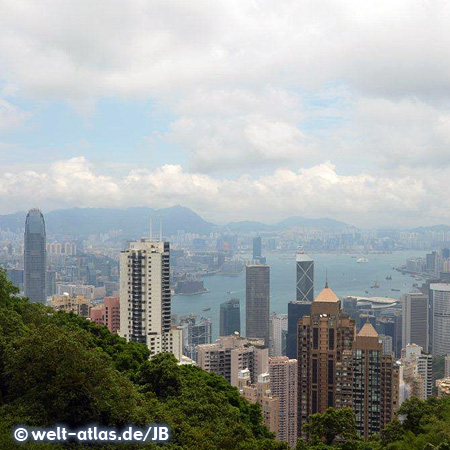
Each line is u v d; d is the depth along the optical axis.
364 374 174.00
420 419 114.75
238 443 81.19
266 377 184.88
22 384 68.94
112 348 118.94
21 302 103.31
